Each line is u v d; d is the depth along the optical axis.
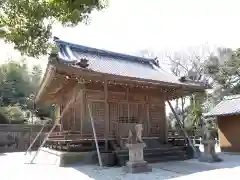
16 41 6.16
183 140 14.88
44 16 5.74
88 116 13.67
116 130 13.35
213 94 30.50
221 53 32.78
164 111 16.48
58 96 18.36
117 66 16.50
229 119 16.83
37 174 9.09
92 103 13.99
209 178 7.81
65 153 11.09
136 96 15.63
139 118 15.45
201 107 26.41
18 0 5.39
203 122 22.44
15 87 35.31
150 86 14.77
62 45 16.38
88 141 12.04
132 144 9.21
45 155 14.31
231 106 16.94
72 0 5.60
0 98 33.16
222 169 9.59
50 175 8.82
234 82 29.75
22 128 23.22
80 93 13.76
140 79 12.54
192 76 34.38
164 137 15.87
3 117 25.31
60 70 11.08
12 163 12.59
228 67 29.53
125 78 12.12
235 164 10.96
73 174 8.89
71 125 15.38
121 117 14.78
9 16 5.72
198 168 9.85
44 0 5.60
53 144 14.81
